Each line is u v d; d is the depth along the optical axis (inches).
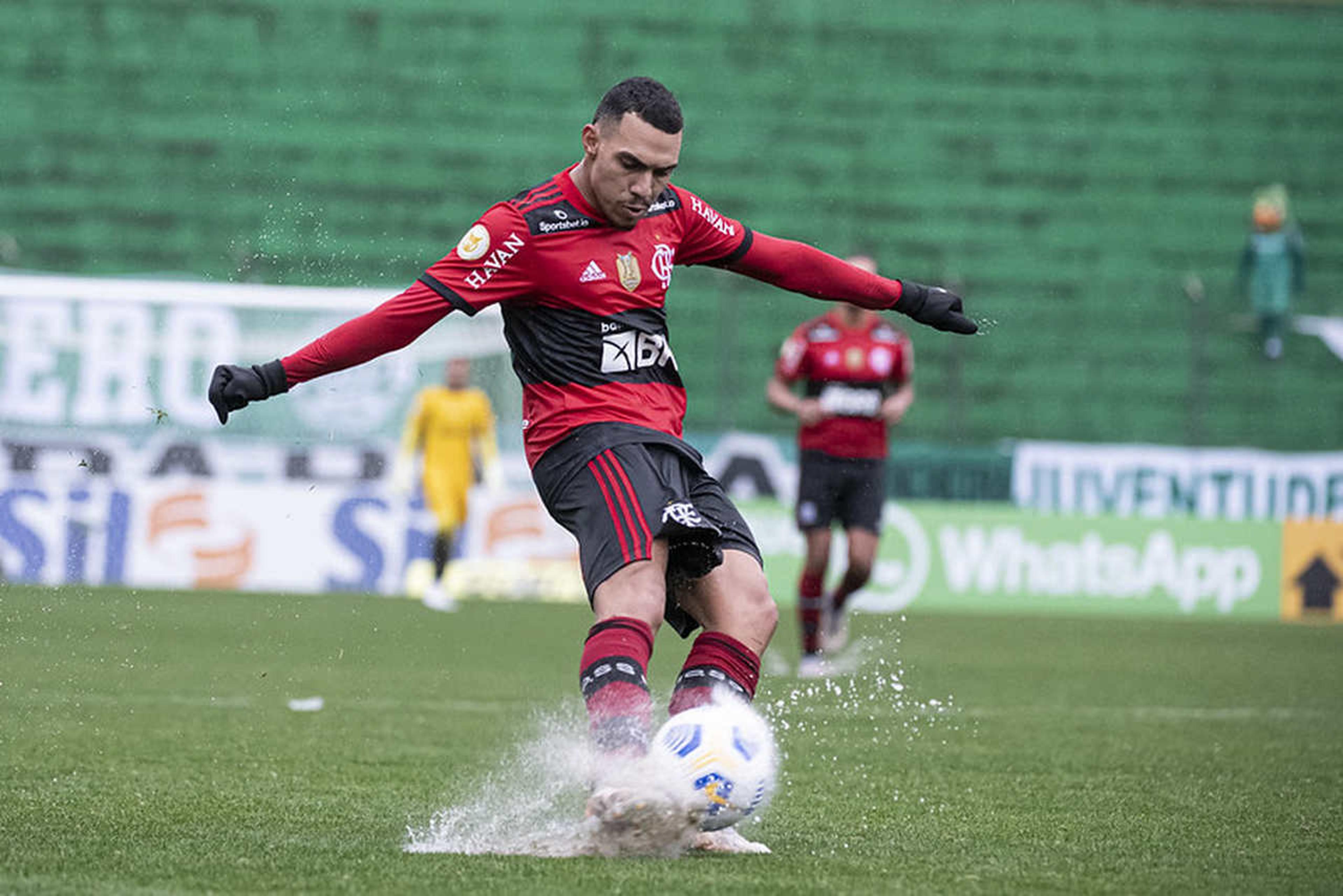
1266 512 2320.4
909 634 1823.3
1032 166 2962.6
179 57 2864.2
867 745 918.4
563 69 2952.8
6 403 2066.9
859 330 1393.9
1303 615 2283.5
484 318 2217.0
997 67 3024.1
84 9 2869.1
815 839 600.1
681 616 601.3
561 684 1224.2
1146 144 3004.4
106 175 2758.4
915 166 2945.4
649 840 519.2
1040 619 2098.9
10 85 2807.6
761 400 2554.1
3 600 1745.8
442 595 1898.4
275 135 2827.3
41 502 2007.9
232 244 2731.3
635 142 549.0
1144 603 2260.1
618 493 553.9
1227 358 2723.9
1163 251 2925.7
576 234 567.8
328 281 2723.9
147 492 2032.5
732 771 514.0
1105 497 2305.6
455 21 2955.2
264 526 2052.2
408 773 768.3
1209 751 917.2
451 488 1908.2
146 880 480.7
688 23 3011.8
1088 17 3073.3
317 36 2908.5
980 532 2239.2
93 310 2101.4
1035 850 584.7
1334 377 2731.3
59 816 616.4
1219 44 3080.7
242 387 537.0
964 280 2856.8
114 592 1915.6
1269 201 2773.1
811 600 1374.3
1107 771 825.5
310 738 896.3
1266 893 508.1
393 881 477.7
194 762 791.1
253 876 487.2
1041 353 2691.9
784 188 2903.5
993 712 1109.7
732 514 593.6
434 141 2859.3
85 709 997.2
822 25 3016.7
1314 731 1025.5
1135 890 502.3
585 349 573.3
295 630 1612.9
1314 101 3056.1
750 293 2514.8
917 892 481.7
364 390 2150.6
